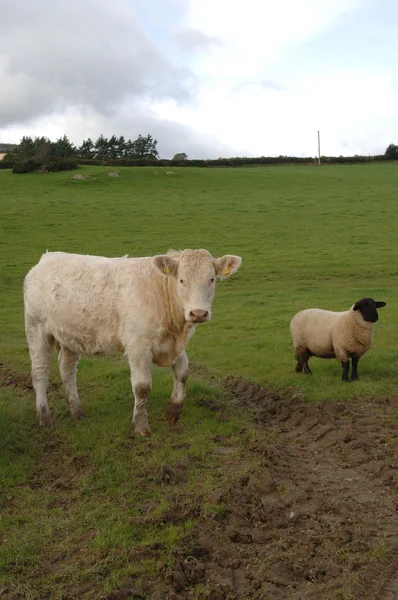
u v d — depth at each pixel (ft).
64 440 13.66
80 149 212.64
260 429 14.39
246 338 25.76
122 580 8.39
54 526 9.87
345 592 8.14
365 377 18.85
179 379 14.49
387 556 8.95
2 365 21.65
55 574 8.65
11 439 13.51
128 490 10.93
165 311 13.79
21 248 54.29
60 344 15.15
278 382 18.58
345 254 52.49
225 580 8.48
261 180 106.32
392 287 39.81
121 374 19.33
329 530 9.62
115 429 14.10
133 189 94.43
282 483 11.29
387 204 81.25
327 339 18.66
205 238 59.52
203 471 11.74
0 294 39.65
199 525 9.64
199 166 135.64
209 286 13.30
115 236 59.62
